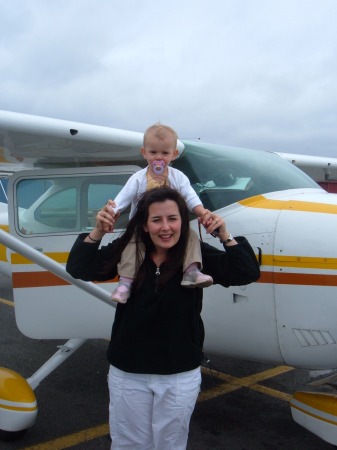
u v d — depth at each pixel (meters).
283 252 2.34
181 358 1.63
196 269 1.64
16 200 3.01
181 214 1.62
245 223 2.49
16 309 3.06
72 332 2.96
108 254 1.71
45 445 2.64
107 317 2.87
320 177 5.25
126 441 1.72
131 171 2.97
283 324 2.37
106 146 2.79
